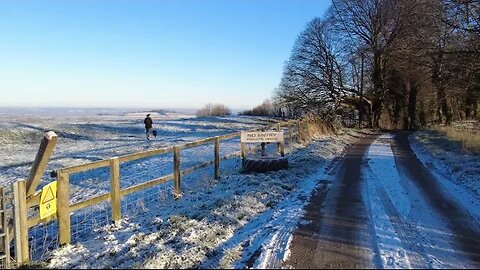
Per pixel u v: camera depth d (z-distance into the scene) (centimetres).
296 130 2373
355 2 4316
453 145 1925
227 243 658
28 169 1566
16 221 606
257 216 812
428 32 2081
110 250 641
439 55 2086
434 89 3759
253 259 585
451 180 1210
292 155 1641
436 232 705
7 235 606
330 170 1377
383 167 1454
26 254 623
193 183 1142
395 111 4706
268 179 1153
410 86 4462
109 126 3975
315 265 558
